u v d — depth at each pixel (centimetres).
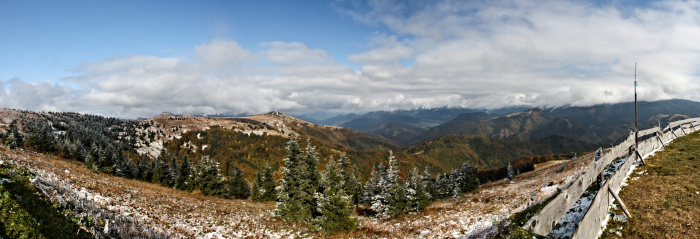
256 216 3228
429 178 5662
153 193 3331
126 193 2702
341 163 4594
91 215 1405
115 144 18275
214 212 3017
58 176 2273
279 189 3092
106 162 7469
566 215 1016
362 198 5734
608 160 990
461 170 6900
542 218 519
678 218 830
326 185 2858
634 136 1454
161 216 2239
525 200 2177
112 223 1437
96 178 3206
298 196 2878
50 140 8650
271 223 2836
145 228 1686
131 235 1386
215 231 2236
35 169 2095
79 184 2319
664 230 786
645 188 1098
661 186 1086
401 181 3447
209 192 5256
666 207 909
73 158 8756
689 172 1177
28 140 7819
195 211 2847
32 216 1069
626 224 846
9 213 1016
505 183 5600
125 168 8162
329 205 2491
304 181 2897
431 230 2080
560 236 873
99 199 2061
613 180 1003
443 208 3047
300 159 3031
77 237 1120
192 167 6206
